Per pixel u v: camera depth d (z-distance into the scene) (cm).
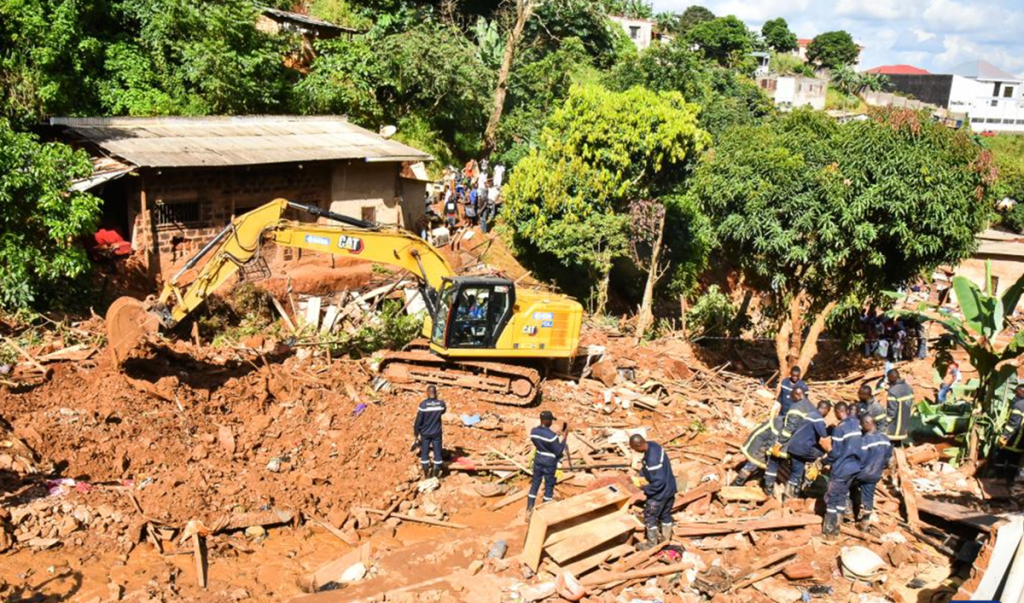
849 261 1931
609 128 2673
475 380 1750
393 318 2153
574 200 2700
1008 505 1306
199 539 1123
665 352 2233
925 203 1750
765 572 1081
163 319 1577
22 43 2336
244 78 2766
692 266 3153
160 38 2648
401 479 1346
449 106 3491
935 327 2978
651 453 1104
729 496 1300
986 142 7431
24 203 1727
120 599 970
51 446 1249
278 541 1169
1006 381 1455
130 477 1245
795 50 10781
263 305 2162
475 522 1264
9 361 1520
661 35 7894
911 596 1025
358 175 2584
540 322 1764
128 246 2083
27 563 1024
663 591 1035
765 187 1827
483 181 3053
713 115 4009
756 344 2536
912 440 1609
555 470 1241
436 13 3991
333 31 3444
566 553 1056
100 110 2502
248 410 1522
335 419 1534
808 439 1243
